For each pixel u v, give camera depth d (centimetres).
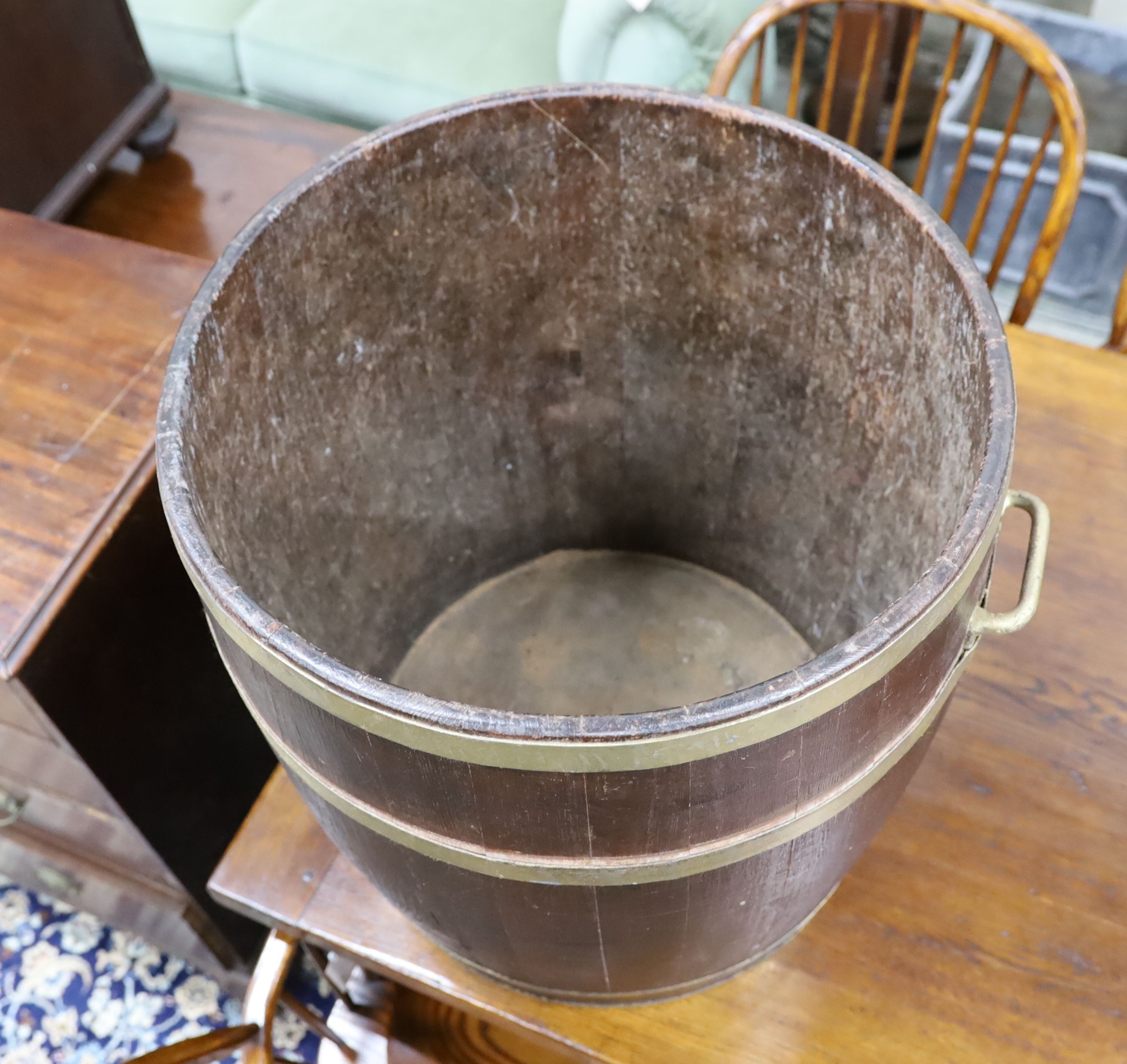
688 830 52
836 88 181
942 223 65
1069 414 96
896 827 81
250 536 74
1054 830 80
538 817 51
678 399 95
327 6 185
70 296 105
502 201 82
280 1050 128
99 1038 129
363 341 82
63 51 146
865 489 85
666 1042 75
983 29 108
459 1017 101
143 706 100
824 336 82
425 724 47
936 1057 73
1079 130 104
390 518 93
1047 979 75
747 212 79
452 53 175
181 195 164
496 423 97
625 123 78
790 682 46
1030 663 85
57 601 85
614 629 103
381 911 81
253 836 85
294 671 50
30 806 113
